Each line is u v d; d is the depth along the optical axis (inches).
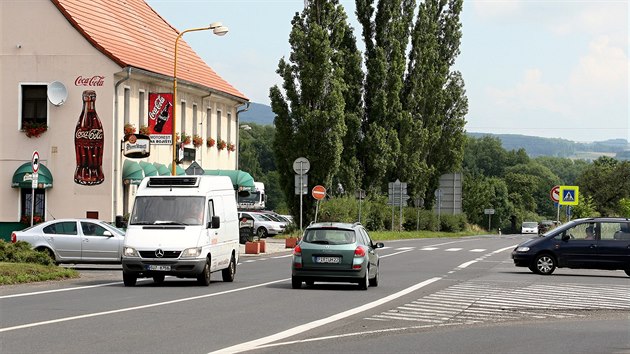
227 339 681.6
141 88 2442.2
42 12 2269.9
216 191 1333.7
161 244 1210.6
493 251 2504.9
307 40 2989.7
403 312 917.8
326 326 784.9
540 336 746.2
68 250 1582.2
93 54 2262.6
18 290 1113.4
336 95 2967.5
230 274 1358.3
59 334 689.6
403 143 3865.7
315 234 1212.5
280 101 2994.6
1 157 2267.5
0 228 2260.1
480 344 687.1
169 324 767.1
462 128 4434.1
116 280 1321.4
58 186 2261.3
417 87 4067.4
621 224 1568.7
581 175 7091.5
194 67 3004.4
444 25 4448.8
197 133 2842.0
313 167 2979.8
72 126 2262.6
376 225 3695.9
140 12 2987.2
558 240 1574.8
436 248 2691.9
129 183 2324.1
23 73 2272.4
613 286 1339.8
